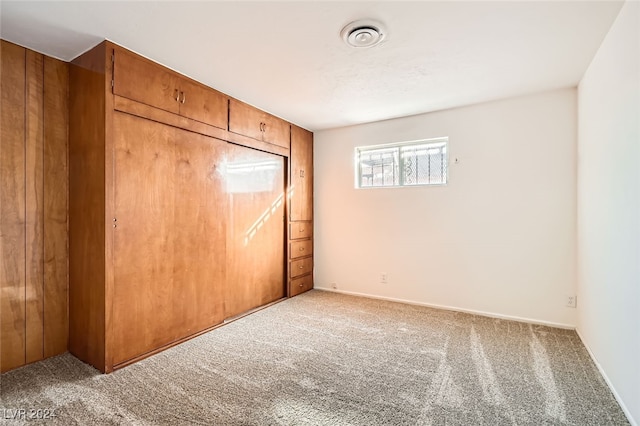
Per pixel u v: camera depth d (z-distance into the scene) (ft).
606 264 6.81
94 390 6.30
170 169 8.34
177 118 8.45
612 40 6.39
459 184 11.39
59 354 7.82
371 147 13.39
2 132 6.96
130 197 7.44
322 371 7.11
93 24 6.32
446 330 9.55
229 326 9.82
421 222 12.14
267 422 5.37
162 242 8.16
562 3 5.69
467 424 5.36
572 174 9.73
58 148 7.80
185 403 5.89
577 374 6.97
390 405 5.87
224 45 7.14
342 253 13.94
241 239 10.97
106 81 6.94
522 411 5.70
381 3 5.68
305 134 14.11
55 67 7.73
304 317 10.70
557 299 9.96
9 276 7.09
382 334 9.25
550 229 10.04
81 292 7.56
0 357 6.95
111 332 7.07
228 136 10.09
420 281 12.18
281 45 7.12
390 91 9.84
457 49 7.32
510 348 8.31
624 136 5.83
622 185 5.93
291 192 13.21
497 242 10.80
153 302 7.96
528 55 7.61
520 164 10.42
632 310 5.47
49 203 7.66
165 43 7.06
